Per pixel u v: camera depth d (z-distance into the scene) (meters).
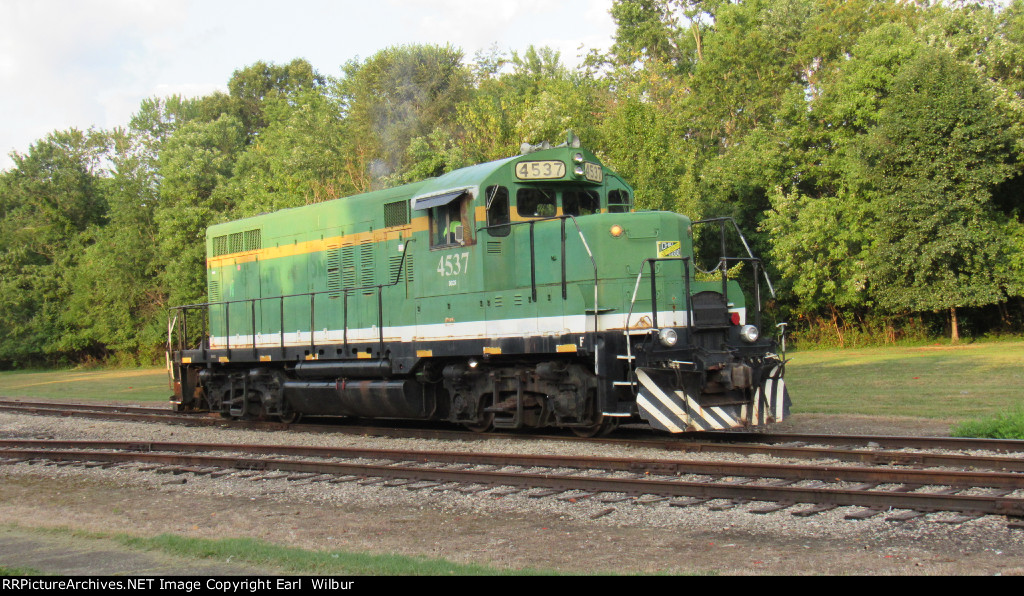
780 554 5.95
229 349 16.64
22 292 55.38
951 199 29.81
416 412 13.22
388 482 9.17
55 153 59.09
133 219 48.47
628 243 11.14
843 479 8.16
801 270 33.66
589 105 35.12
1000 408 13.95
